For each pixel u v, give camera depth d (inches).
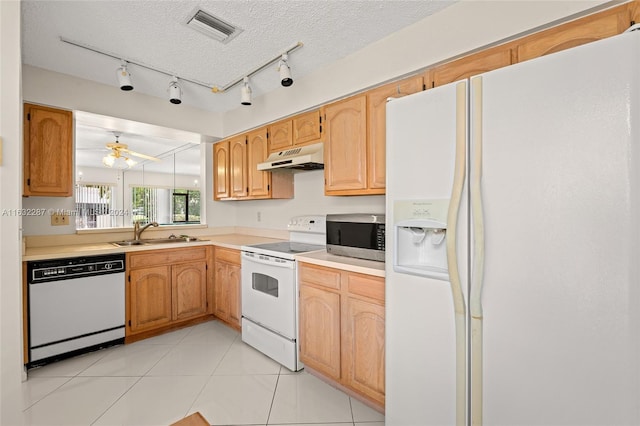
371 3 66.6
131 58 89.8
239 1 65.7
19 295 47.8
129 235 122.2
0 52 46.3
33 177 93.7
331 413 68.7
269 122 117.3
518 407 41.3
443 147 48.8
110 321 99.0
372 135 80.4
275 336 91.2
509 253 41.8
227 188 138.2
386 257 57.5
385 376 60.4
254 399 73.7
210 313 125.6
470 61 64.7
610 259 35.1
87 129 168.9
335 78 92.4
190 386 78.8
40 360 85.7
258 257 97.7
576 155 37.0
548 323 39.0
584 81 36.5
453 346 47.8
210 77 102.7
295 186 123.2
